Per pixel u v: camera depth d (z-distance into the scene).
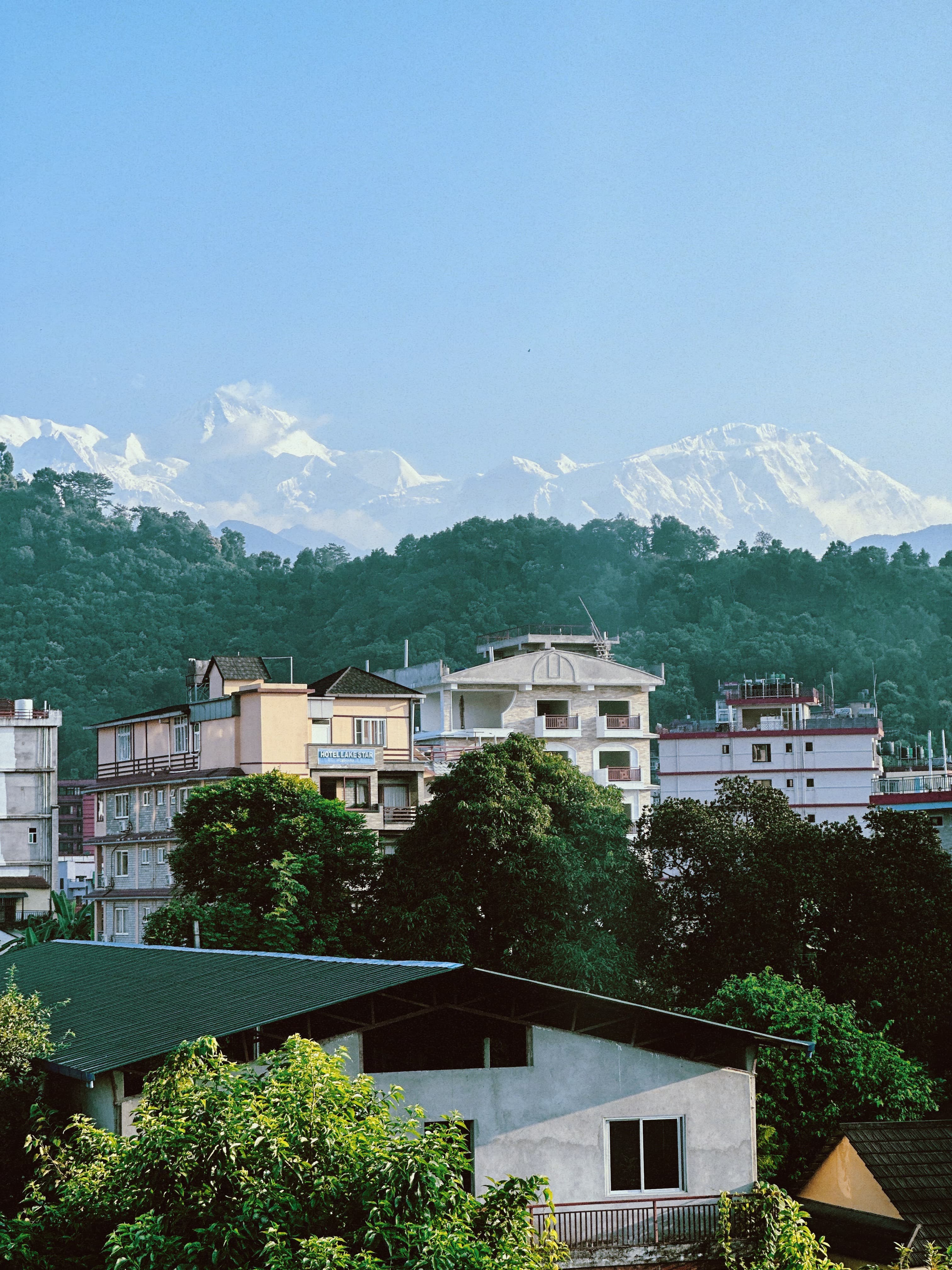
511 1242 27.80
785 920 75.50
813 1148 54.81
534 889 79.94
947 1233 43.25
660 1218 42.25
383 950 82.00
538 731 139.88
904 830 77.12
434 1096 41.41
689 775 180.00
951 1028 71.81
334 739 114.69
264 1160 27.14
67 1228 29.52
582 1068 42.78
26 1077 42.97
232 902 82.31
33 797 147.38
